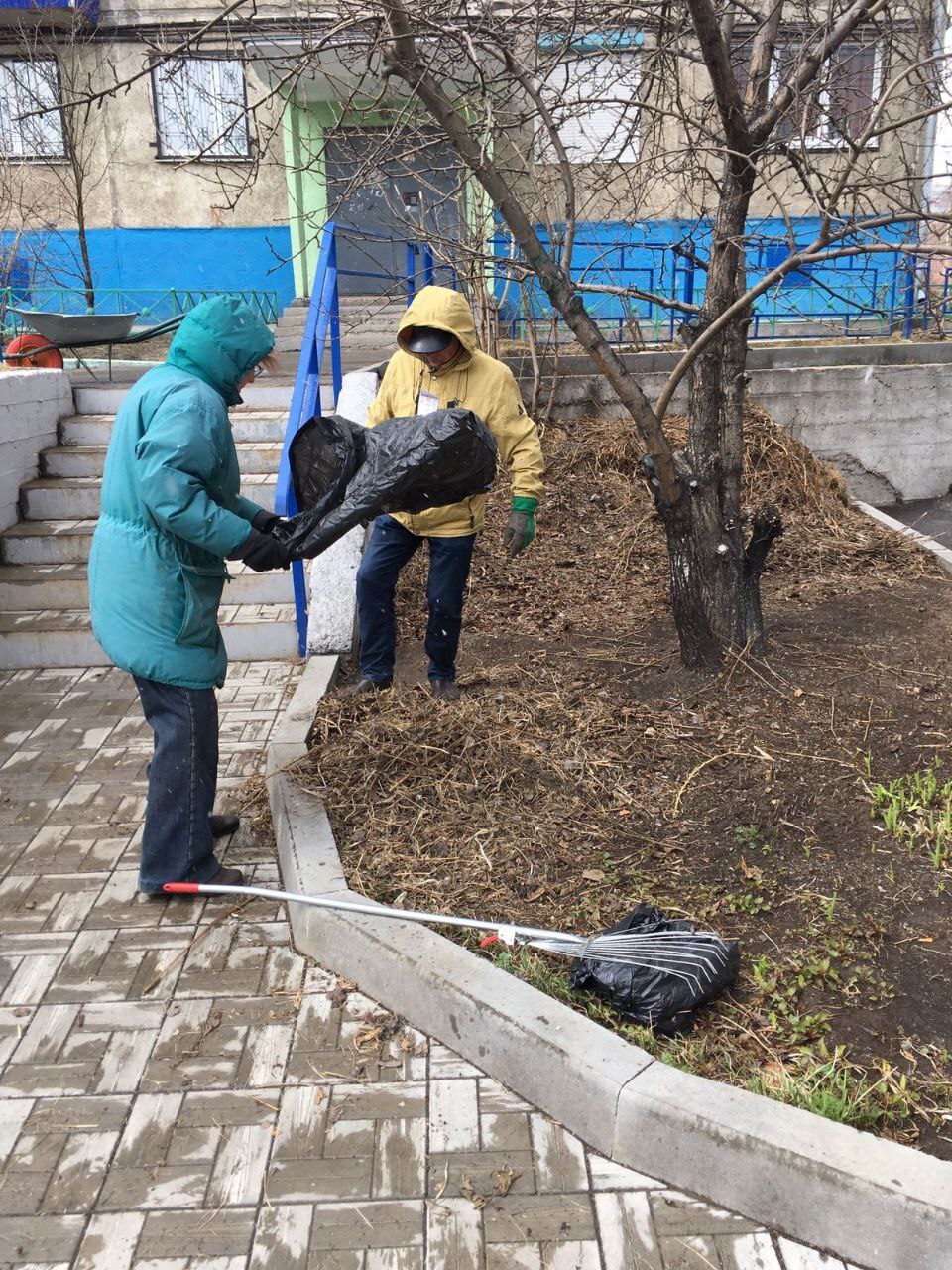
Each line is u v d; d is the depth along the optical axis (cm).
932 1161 219
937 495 1006
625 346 1005
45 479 664
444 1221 229
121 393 725
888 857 346
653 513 716
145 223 1510
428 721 420
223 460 321
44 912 341
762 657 485
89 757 450
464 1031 274
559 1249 222
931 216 323
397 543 441
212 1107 260
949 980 291
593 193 571
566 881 335
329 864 336
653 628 547
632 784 388
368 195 666
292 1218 229
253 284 1536
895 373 951
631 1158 242
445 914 314
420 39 381
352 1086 266
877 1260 215
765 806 372
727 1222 228
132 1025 289
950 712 443
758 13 458
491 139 411
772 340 1106
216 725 343
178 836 339
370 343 1016
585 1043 254
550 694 458
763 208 1098
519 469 423
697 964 277
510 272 666
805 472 780
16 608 582
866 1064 262
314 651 533
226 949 322
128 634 321
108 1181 239
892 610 576
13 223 1473
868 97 482
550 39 512
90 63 1426
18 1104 261
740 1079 255
